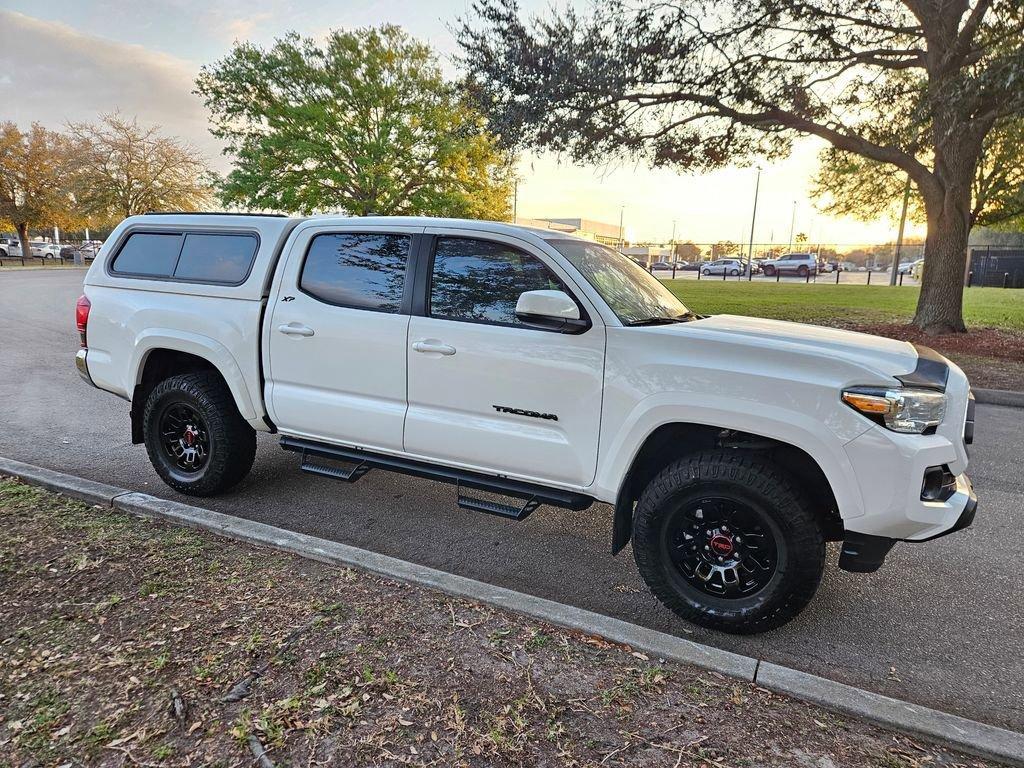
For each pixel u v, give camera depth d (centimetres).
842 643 313
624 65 1247
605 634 287
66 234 7819
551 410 339
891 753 228
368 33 2608
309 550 352
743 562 309
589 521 453
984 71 927
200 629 281
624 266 418
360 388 393
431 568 354
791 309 1794
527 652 275
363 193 2731
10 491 429
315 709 235
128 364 470
